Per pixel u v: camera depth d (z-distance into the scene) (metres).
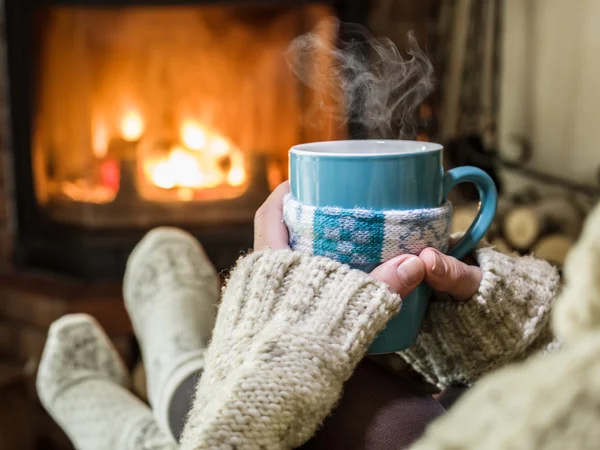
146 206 1.71
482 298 0.54
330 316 0.49
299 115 1.72
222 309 0.54
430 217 0.51
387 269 0.51
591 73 1.50
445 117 1.79
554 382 0.25
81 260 1.69
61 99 1.75
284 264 0.52
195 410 0.51
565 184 1.52
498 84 1.64
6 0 1.62
